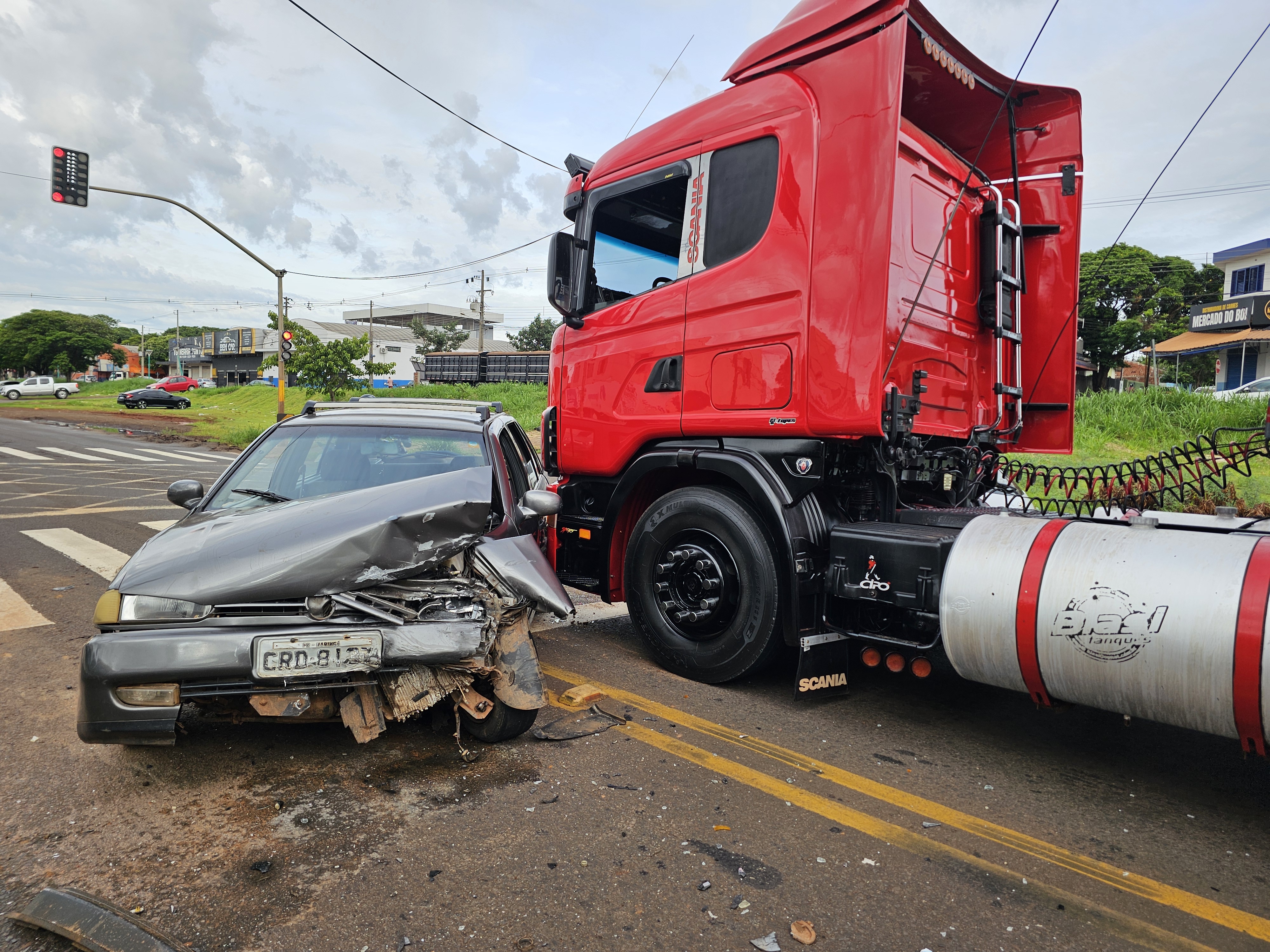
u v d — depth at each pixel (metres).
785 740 3.70
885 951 2.20
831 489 4.24
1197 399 13.80
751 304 4.24
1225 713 2.67
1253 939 2.30
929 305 4.26
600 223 5.28
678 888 2.48
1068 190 5.02
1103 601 2.92
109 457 19.31
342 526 3.21
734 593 4.30
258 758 3.34
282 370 25.14
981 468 4.95
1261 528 3.24
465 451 4.32
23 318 91.19
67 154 18.84
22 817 2.84
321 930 2.23
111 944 2.10
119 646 2.84
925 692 4.49
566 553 5.46
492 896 2.41
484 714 3.37
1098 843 2.84
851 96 3.85
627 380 4.95
